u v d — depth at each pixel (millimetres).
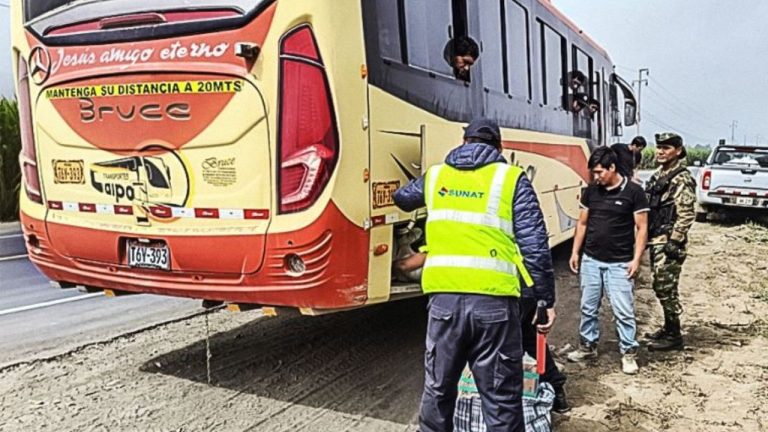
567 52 9336
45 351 6020
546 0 8359
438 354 3658
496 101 6543
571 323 7262
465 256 3553
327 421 4609
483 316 3529
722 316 7648
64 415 4648
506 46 6816
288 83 4141
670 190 6219
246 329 6762
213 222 4441
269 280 4316
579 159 10219
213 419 4613
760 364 5898
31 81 5094
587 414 4789
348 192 4191
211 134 4367
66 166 5004
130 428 4453
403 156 4734
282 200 4219
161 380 5344
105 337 6465
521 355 3662
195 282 4605
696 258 11734
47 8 4906
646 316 7629
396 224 4668
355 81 4219
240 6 4211
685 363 5930
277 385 5262
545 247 3564
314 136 4117
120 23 4574
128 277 4891
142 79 4523
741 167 16641
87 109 4801
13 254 12133
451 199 3637
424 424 3779
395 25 4641
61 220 5094
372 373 5555
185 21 4363
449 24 5457
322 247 4148
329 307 4258
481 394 3660
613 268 5660
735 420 4719
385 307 7559
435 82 5199
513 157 7113
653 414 4801
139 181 4668
